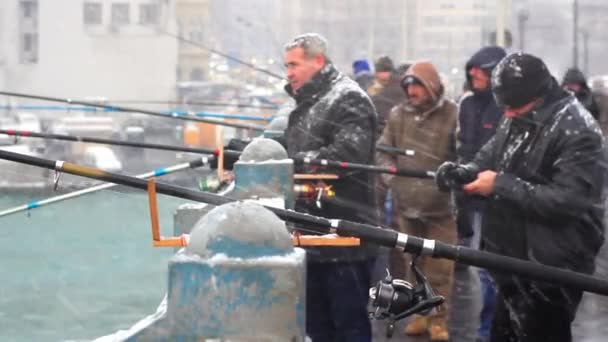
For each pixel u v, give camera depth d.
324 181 8.52
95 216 14.16
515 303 6.96
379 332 10.38
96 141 10.04
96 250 12.38
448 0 48.53
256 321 4.03
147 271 11.32
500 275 6.91
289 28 42.59
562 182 6.82
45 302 9.97
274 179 7.63
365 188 8.60
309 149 8.55
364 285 8.17
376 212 8.71
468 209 10.08
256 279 4.02
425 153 10.88
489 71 10.25
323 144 8.57
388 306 5.34
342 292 8.09
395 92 13.71
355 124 8.47
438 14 48.53
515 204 6.93
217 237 4.07
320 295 8.18
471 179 7.32
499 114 10.35
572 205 6.79
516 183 6.89
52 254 12.02
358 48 45.53
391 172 8.56
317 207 8.41
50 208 14.38
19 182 14.39
